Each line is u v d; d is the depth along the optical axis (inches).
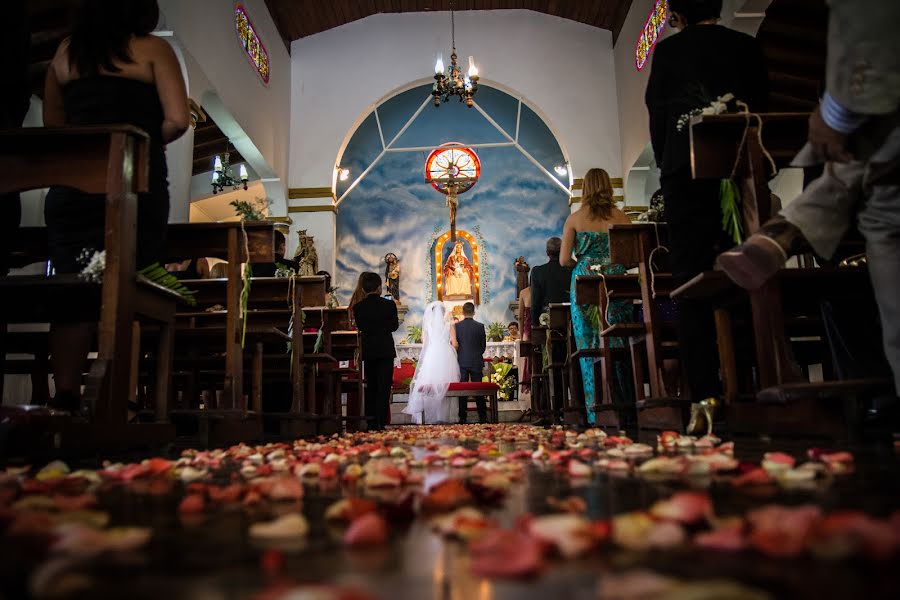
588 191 181.2
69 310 93.7
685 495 27.3
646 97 109.6
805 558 21.2
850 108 52.1
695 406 99.4
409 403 332.2
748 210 92.7
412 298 543.8
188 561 23.3
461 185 549.0
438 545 25.9
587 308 181.9
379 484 46.6
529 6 504.4
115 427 84.4
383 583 20.2
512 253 550.9
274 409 203.0
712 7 108.3
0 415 67.8
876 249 59.2
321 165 490.6
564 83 498.0
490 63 501.7
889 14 49.5
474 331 331.3
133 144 87.7
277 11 473.4
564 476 51.0
